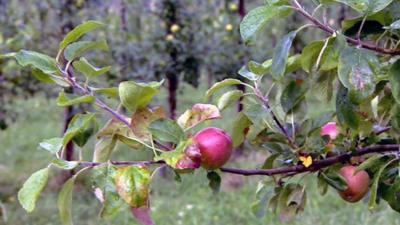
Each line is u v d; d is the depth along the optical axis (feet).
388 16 2.41
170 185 13.02
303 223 10.05
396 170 2.79
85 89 2.53
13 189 13.38
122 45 11.56
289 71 2.77
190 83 11.97
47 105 20.08
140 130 2.39
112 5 13.73
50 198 12.12
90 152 11.65
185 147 2.27
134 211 2.33
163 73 11.62
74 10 11.35
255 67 2.72
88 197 12.03
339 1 2.20
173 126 2.38
